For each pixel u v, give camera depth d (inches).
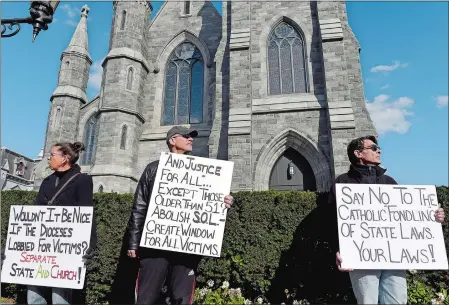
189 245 176.2
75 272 173.6
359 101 629.6
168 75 879.7
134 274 241.1
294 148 642.8
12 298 279.9
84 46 962.1
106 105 768.9
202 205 183.9
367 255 166.2
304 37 699.4
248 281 232.4
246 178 586.6
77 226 179.8
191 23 903.1
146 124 822.5
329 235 228.7
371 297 161.6
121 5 865.5
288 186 635.5
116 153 730.2
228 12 758.5
